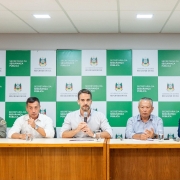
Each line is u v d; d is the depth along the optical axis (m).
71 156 2.83
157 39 5.00
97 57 5.01
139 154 2.88
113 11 3.71
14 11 3.73
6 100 5.01
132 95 4.96
